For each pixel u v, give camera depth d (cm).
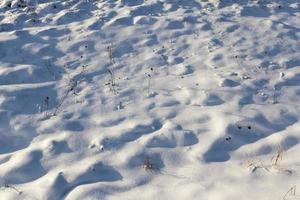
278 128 617
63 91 741
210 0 1136
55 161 557
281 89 735
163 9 1086
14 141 607
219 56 859
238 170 520
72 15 1048
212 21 1009
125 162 547
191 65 829
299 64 830
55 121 645
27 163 550
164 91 734
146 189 498
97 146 582
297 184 475
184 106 681
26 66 808
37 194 491
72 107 691
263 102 693
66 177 517
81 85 762
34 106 693
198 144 580
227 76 776
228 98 699
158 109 675
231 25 988
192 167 535
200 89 729
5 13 1080
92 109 686
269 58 851
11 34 936
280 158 539
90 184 506
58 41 922
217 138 587
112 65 834
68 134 610
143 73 805
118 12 1061
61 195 494
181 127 619
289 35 948
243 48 889
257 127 611
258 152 559
